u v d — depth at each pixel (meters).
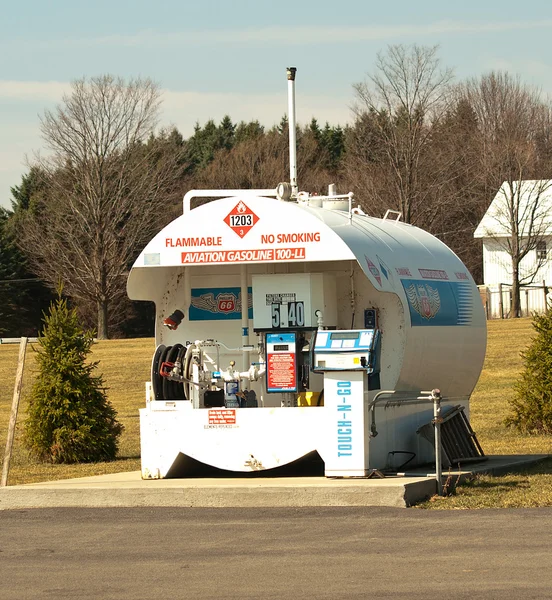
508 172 70.12
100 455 21.89
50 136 75.12
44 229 81.19
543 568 9.69
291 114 17.44
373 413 14.66
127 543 11.74
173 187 80.38
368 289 15.85
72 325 22.16
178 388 16.14
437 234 74.31
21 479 18.92
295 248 14.97
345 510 13.13
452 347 16.80
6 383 46.38
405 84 64.06
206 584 9.63
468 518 12.35
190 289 17.19
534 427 23.30
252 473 15.94
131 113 74.38
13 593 9.63
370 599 8.84
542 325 23.44
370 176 68.00
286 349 15.25
